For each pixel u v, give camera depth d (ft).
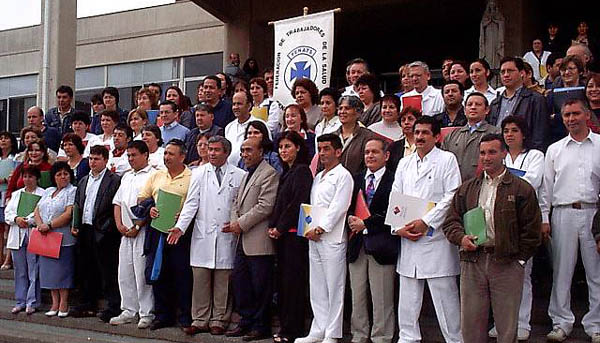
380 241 19.45
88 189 25.35
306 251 21.08
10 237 26.91
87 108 75.25
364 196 20.31
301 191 20.85
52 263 25.27
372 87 24.22
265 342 21.12
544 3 48.44
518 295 17.42
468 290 17.78
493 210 17.48
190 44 68.80
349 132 22.09
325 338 20.11
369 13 53.83
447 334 18.85
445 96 22.21
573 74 22.06
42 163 27.73
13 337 24.77
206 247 22.48
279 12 51.60
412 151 20.80
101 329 24.16
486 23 43.62
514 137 19.70
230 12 52.70
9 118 78.79
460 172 20.04
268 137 22.71
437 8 52.75
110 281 24.64
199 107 25.84
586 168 19.24
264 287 21.56
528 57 37.96
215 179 22.80
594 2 50.08
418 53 62.39
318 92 26.32
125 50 72.74
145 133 25.46
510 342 17.33
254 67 43.62
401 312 19.34
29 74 77.30
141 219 23.48
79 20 75.61
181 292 23.11
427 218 18.61
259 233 21.52
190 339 22.17
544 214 19.45
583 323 19.34
